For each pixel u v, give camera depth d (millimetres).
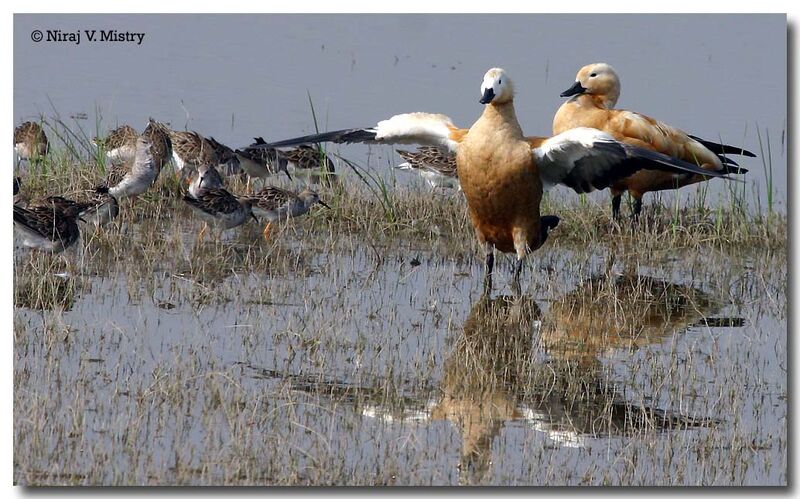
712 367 12031
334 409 10430
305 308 13055
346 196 17266
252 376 11109
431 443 9969
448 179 18234
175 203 17109
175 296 13180
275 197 16016
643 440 10195
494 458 9750
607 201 18562
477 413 10656
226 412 10055
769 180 18141
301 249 15438
